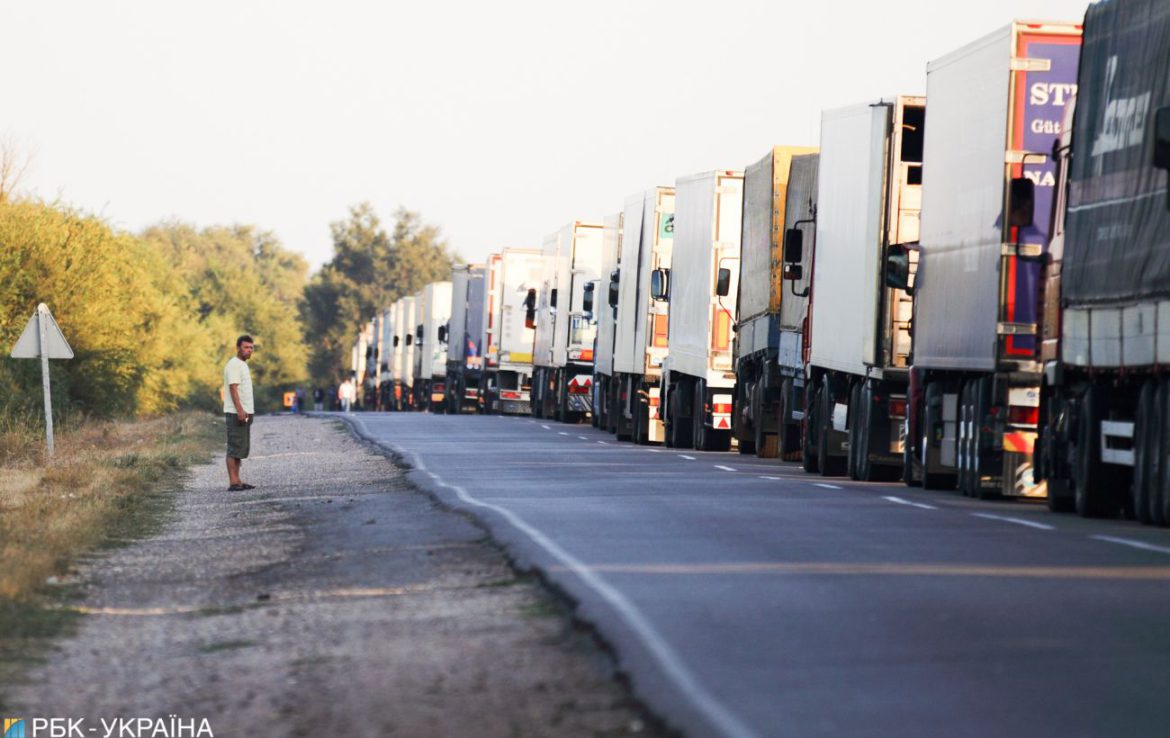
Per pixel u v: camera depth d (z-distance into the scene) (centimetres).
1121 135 5244
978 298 6359
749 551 4222
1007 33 6128
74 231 14750
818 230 8650
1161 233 4891
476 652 2984
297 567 4500
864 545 4359
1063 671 2631
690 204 11419
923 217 7138
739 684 2547
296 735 2478
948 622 3083
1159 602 3303
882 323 7512
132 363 15938
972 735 2228
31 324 8912
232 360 7806
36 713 2764
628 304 13025
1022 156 6112
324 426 15238
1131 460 5262
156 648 3350
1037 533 4706
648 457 9494
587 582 3603
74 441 11631
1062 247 5850
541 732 2355
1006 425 6309
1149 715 2334
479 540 4688
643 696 2461
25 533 5238
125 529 5884
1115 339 5275
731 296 10756
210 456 10806
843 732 2244
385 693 2706
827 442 8369
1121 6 5309
